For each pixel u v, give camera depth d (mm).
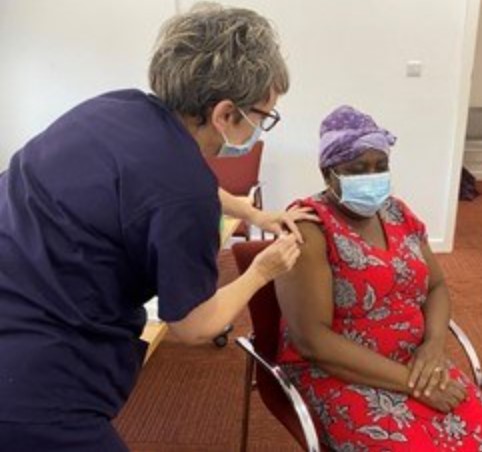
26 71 3379
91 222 902
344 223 1410
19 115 3475
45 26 3279
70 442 959
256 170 2996
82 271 922
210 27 924
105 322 979
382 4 3137
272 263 1128
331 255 1357
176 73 919
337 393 1348
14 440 923
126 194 887
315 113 3365
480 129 5113
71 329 945
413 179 3430
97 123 948
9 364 916
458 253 3514
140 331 1089
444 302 1529
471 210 4297
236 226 2271
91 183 903
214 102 931
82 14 3234
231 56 908
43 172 941
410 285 1426
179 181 891
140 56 3277
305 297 1331
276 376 1356
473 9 3078
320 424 1345
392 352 1404
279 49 981
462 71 3195
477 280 3139
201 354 2520
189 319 957
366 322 1390
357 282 1358
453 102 3271
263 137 3410
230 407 2168
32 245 928
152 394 2256
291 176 3504
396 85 3273
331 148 1375
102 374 999
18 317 932
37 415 925
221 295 1042
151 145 901
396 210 1518
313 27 3205
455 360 2336
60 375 942
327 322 1361
